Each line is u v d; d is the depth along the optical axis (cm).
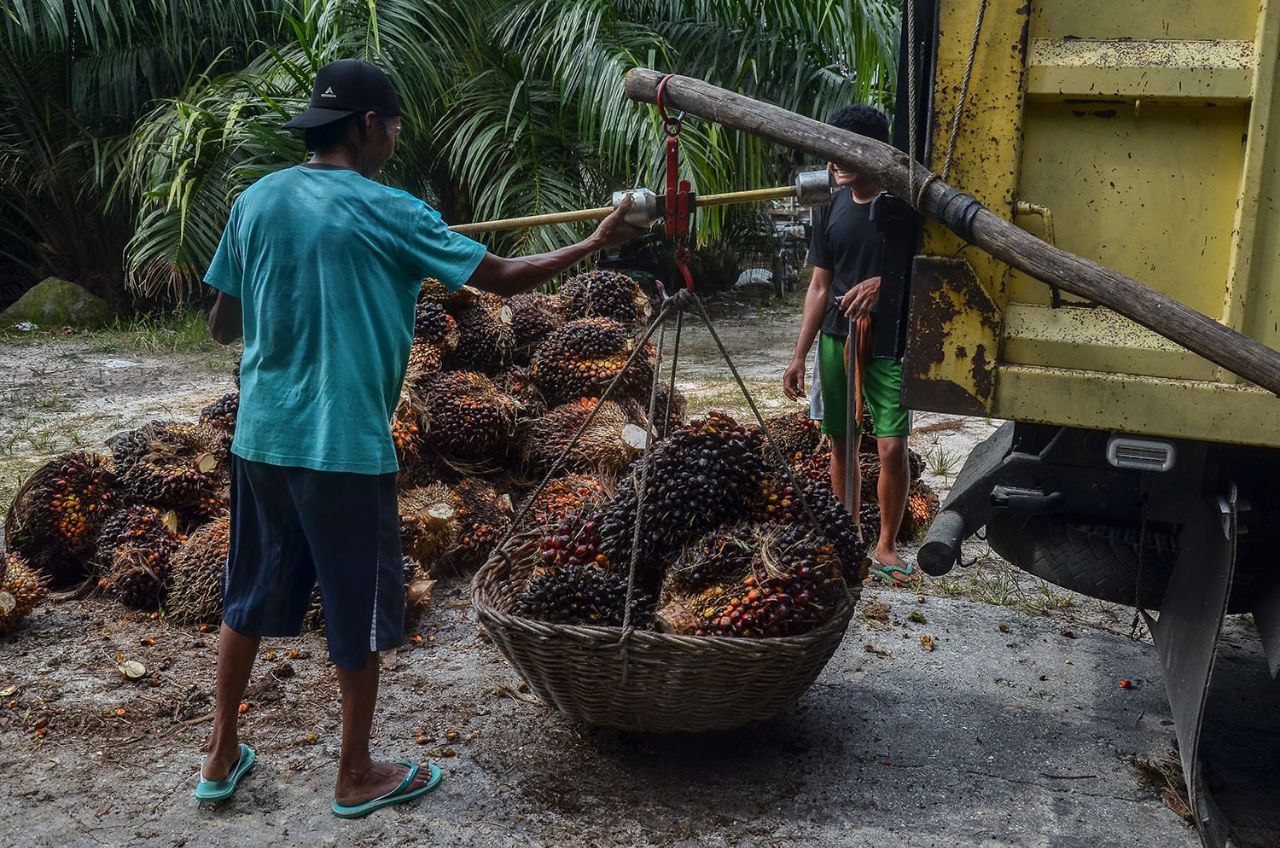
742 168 1034
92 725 341
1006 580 473
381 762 304
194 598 415
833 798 304
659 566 334
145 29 1128
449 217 1136
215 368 934
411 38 981
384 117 286
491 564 346
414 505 457
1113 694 369
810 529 339
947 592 459
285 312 273
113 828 288
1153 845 285
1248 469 293
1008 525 354
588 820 292
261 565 290
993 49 265
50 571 453
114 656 390
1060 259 245
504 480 516
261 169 987
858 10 989
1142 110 262
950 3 266
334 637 280
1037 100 267
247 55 1148
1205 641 269
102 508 455
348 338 272
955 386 281
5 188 1176
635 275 1263
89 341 1058
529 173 1020
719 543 315
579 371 523
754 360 971
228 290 291
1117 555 334
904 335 294
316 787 307
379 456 277
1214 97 254
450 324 533
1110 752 332
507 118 984
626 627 292
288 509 283
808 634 301
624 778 313
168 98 1109
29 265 1230
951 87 270
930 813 298
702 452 342
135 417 756
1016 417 278
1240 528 289
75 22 1118
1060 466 306
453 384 505
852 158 272
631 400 534
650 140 948
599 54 978
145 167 1074
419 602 413
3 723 341
